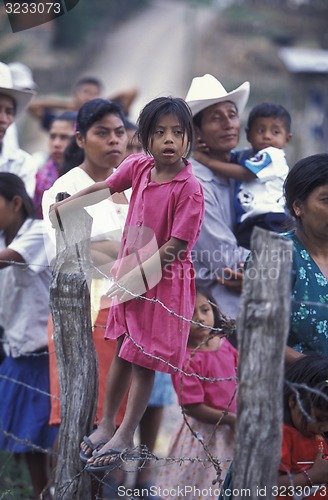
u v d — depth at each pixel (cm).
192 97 1067
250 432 666
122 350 802
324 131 3662
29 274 1083
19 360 1116
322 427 749
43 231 981
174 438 1000
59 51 6925
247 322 664
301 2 7638
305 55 3947
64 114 1504
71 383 818
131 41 7544
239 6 8125
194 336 985
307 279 817
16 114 1289
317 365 750
